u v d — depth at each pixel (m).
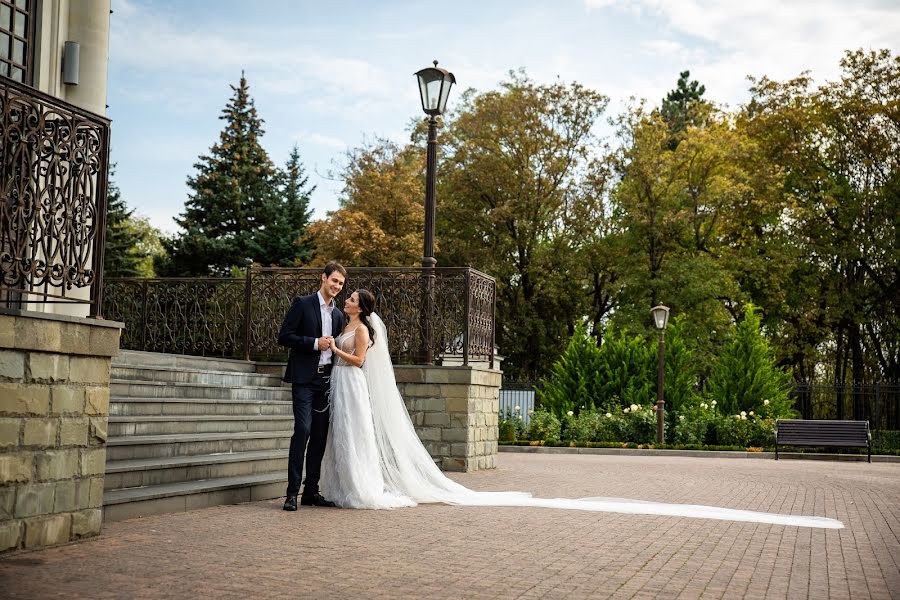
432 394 13.90
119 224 48.16
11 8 8.71
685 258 38.91
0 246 5.59
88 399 6.27
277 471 10.02
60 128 6.12
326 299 8.97
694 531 7.69
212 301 15.45
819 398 38.47
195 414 10.55
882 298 39.44
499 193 42.47
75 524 6.16
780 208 39.25
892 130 37.81
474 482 12.13
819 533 7.87
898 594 5.22
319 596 4.66
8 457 5.60
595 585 5.18
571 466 16.73
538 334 42.72
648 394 27.45
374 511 8.52
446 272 14.36
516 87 41.62
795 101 39.91
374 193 41.22
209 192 48.91
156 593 4.64
